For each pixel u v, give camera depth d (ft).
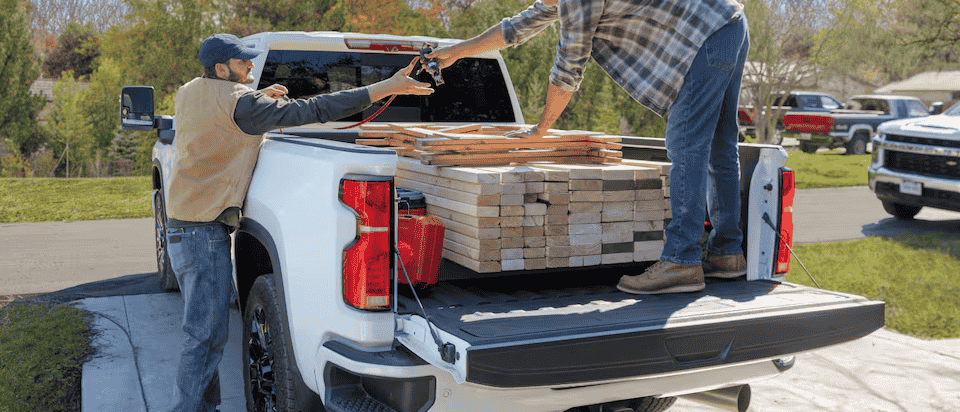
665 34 10.40
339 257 8.80
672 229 10.54
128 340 17.03
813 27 79.05
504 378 7.78
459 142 11.46
